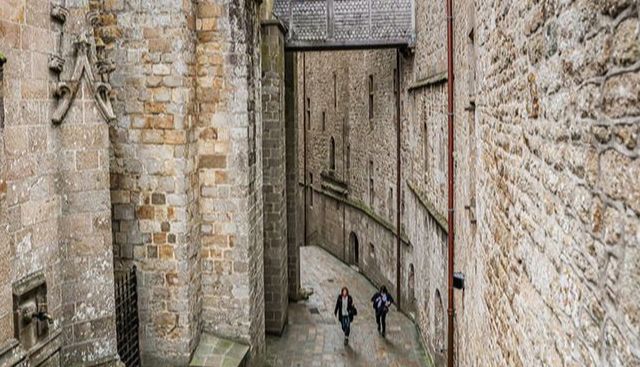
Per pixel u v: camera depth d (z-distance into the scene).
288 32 17.75
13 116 6.30
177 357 10.23
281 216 16.61
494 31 6.34
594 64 2.79
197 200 10.88
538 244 4.14
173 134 10.08
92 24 7.75
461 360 10.27
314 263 27.25
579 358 3.12
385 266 21.64
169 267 10.17
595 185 2.81
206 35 10.70
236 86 10.77
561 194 3.47
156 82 10.02
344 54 26.09
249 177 11.16
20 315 6.28
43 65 6.89
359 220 25.16
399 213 19.52
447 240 12.33
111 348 7.80
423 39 15.76
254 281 11.69
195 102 10.74
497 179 6.13
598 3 2.70
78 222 7.50
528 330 4.50
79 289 7.51
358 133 24.70
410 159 18.00
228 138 10.87
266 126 16.12
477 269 7.95
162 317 10.22
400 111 19.27
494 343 6.30
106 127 7.71
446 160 12.64
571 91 3.21
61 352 7.16
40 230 6.82
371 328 17.84
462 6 10.24
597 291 2.80
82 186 7.50
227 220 11.01
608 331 2.63
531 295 4.39
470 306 8.86
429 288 15.22
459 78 10.79
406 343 16.53
